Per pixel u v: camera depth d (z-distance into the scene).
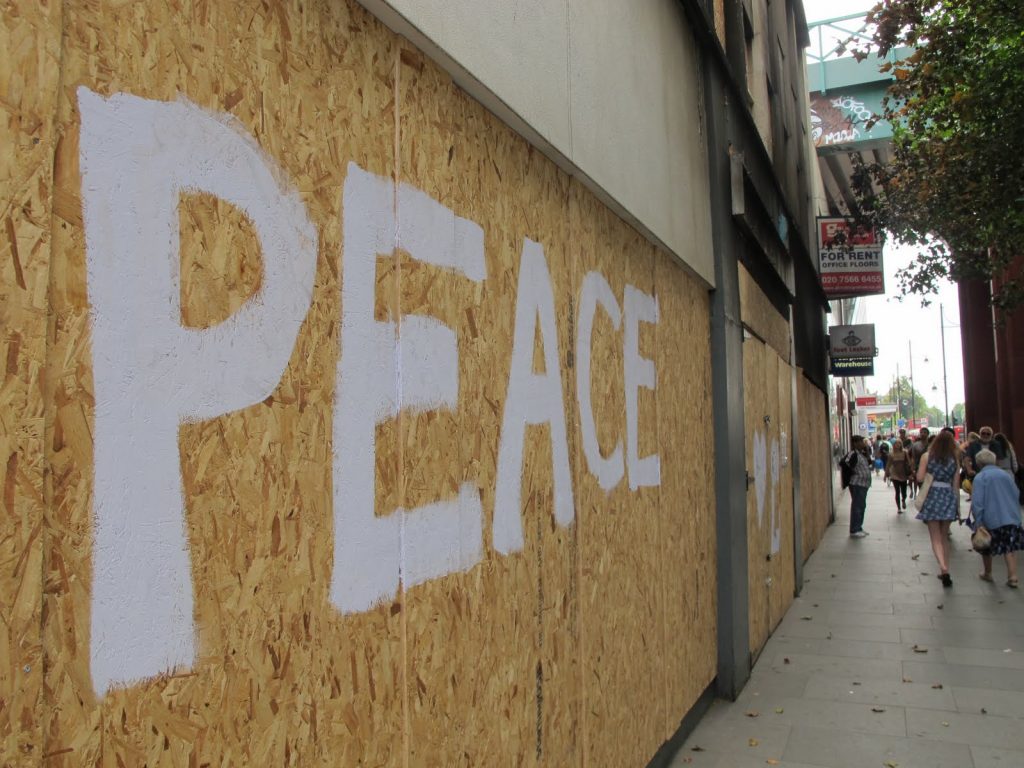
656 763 4.46
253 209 1.70
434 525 2.35
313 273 1.88
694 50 6.06
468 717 2.49
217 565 1.58
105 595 1.34
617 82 4.12
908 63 9.95
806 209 15.82
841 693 6.11
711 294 6.38
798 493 10.77
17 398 1.19
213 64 1.61
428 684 2.28
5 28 1.19
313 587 1.84
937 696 5.97
